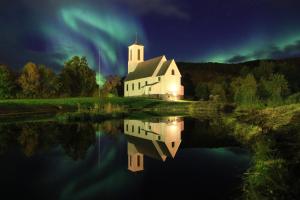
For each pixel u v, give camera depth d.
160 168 14.73
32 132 27.06
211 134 26.16
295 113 24.55
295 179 10.16
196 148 19.97
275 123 23.53
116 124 34.56
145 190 11.32
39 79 81.56
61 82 86.81
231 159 16.56
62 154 17.78
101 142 22.44
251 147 19.81
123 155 17.81
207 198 10.45
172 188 11.60
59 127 31.19
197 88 93.94
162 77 83.69
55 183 12.12
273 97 42.44
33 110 54.28
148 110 59.28
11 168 14.39
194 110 58.94
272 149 14.89
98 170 14.30
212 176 13.16
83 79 90.62
